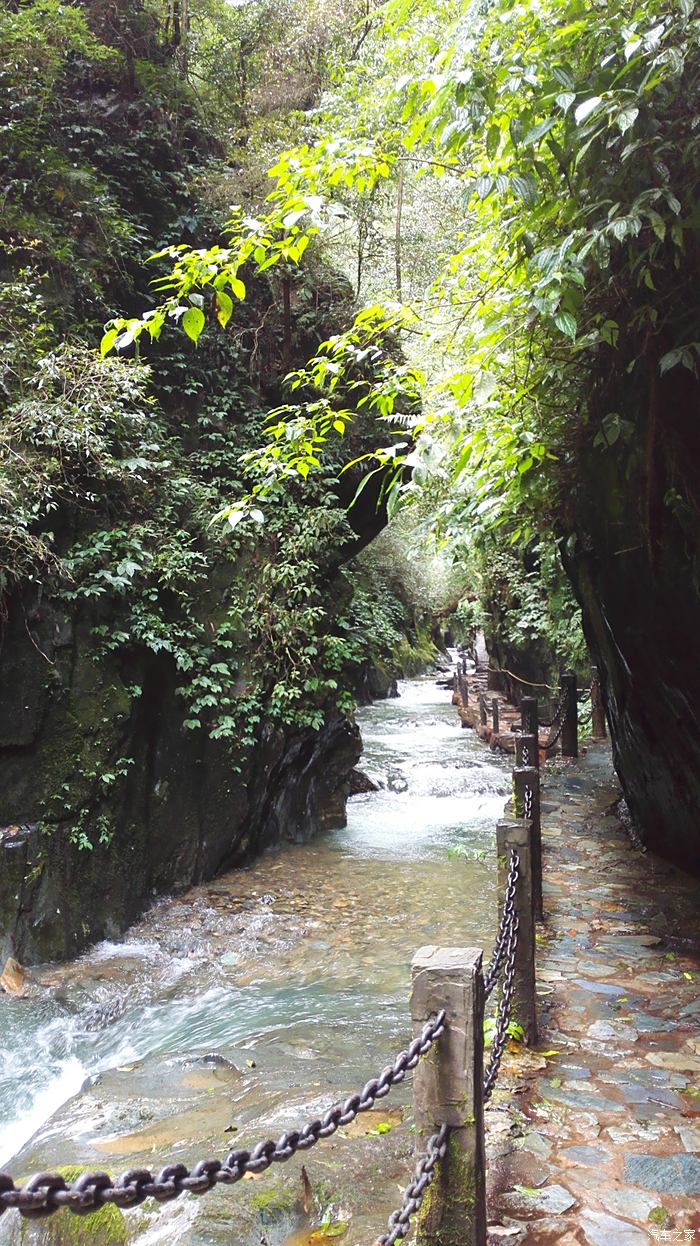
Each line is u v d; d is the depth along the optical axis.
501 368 4.47
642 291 3.93
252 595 9.01
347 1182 2.87
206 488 8.98
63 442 7.05
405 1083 3.96
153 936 7.05
